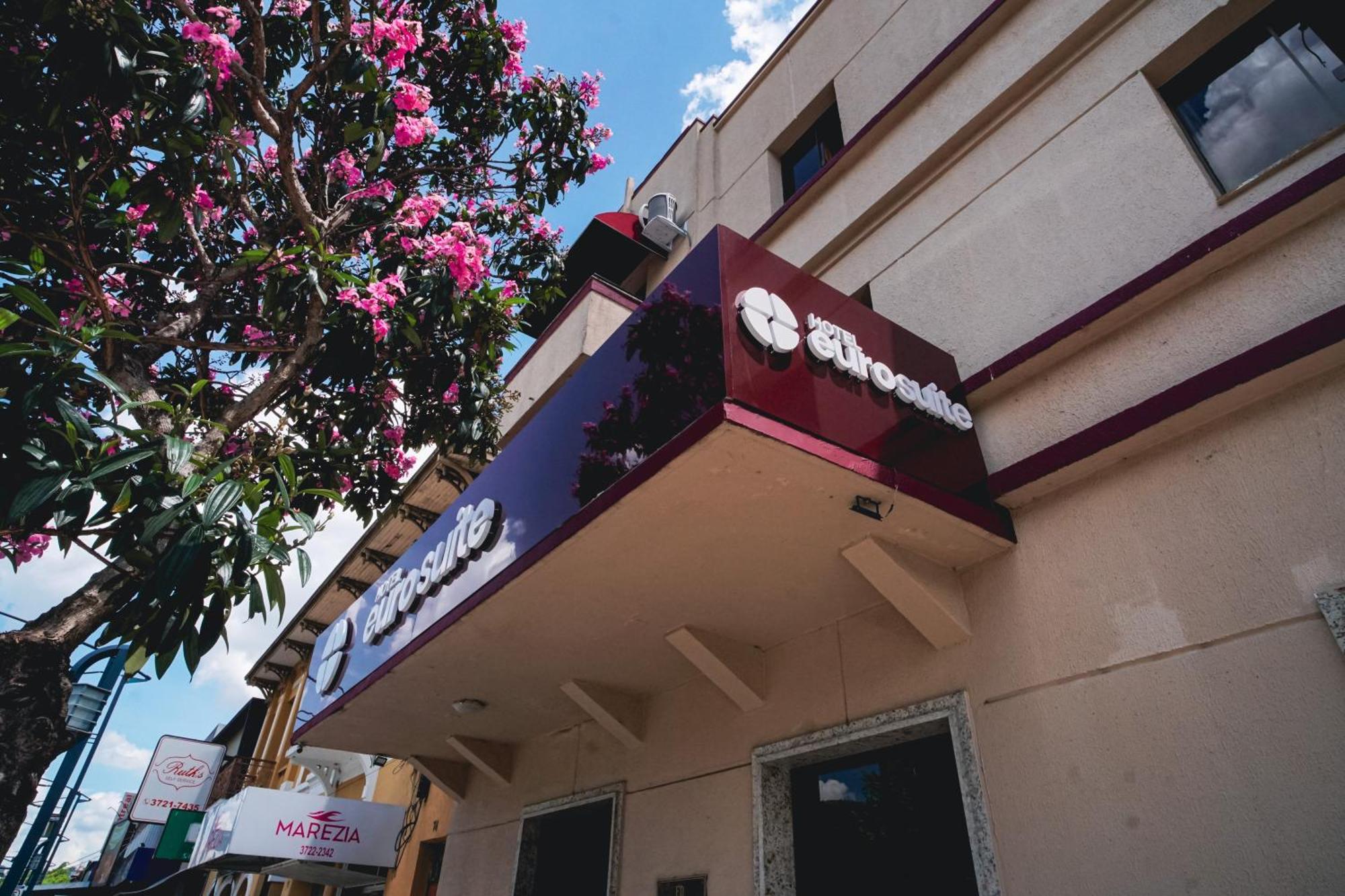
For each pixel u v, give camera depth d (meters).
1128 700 2.89
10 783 2.91
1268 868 2.36
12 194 3.84
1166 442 3.17
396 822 8.51
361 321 4.26
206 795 16.02
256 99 4.09
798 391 2.94
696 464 2.85
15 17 3.47
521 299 4.86
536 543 3.62
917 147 5.40
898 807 3.77
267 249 4.46
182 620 2.89
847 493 3.09
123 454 2.84
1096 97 4.25
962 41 5.27
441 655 4.74
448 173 5.68
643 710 5.39
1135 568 3.07
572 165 5.85
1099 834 2.78
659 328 3.28
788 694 4.31
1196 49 3.94
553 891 5.83
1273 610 2.63
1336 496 2.61
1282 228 3.04
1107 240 3.84
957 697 3.43
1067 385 3.67
